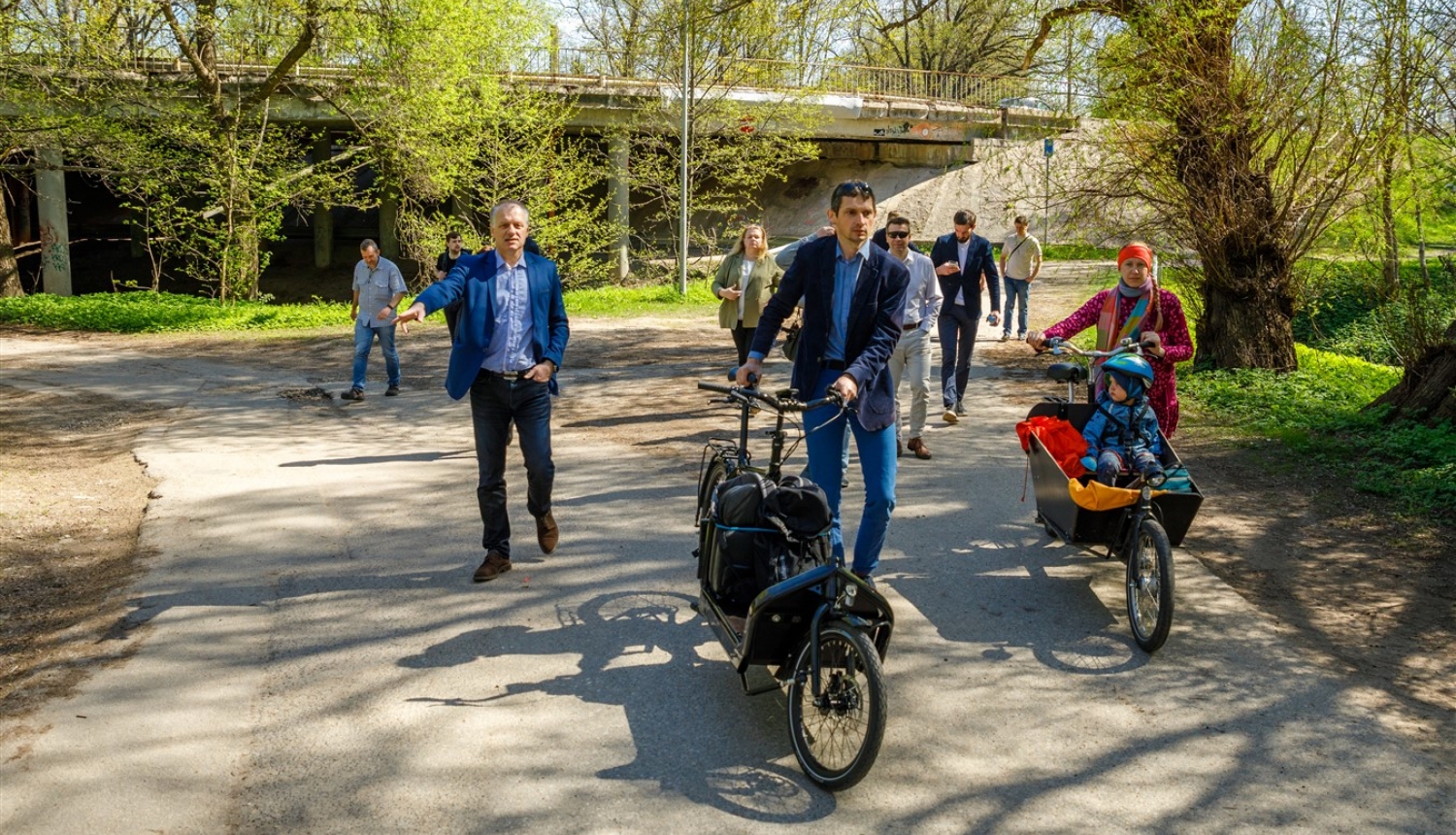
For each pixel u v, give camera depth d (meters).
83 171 24.52
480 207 27.23
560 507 7.46
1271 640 5.28
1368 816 3.77
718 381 13.17
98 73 22.45
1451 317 9.65
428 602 5.67
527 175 26.81
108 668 4.82
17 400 12.30
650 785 3.92
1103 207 12.63
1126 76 11.75
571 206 29.28
